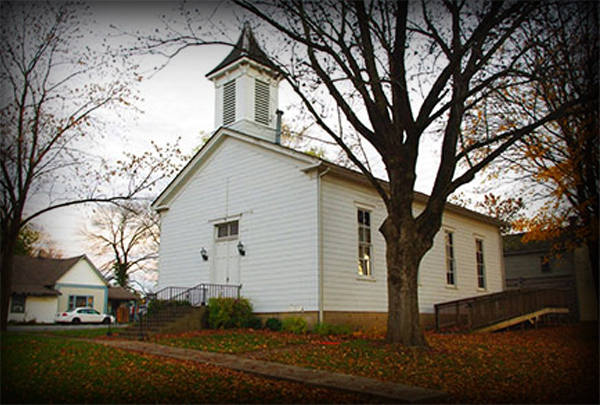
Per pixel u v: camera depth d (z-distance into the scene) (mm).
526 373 10234
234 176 19641
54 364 10250
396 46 12344
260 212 18297
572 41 13016
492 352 12688
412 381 9164
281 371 9719
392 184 12734
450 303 19578
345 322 16594
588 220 15219
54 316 40094
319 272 15984
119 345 13289
